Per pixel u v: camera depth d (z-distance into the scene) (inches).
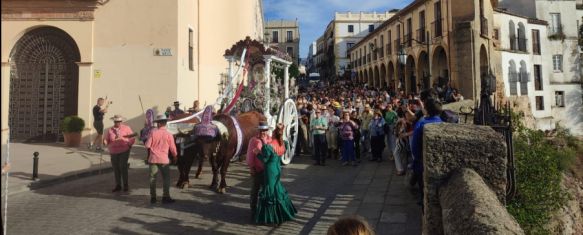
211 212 273.1
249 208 283.7
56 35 594.6
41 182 345.7
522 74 1189.7
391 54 1368.1
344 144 459.5
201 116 338.6
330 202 295.6
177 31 585.0
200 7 681.0
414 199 295.4
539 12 1350.9
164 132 299.9
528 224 255.6
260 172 255.6
